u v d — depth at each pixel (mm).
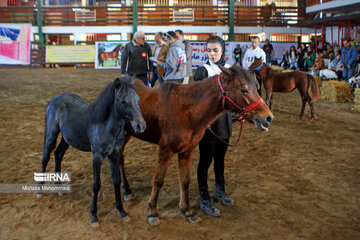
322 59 12781
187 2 24656
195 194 3627
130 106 2564
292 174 4258
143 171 4305
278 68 14898
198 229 2910
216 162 3355
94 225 2879
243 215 3176
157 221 2957
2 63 21438
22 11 23031
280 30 22641
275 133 6367
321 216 3172
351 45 10945
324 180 4066
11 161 4500
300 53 15258
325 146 5531
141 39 6328
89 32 23156
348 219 3123
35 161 4543
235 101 2584
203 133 2873
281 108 9031
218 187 3426
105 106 2768
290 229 2936
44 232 2814
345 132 6504
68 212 3164
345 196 3621
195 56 19422
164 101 2836
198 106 2707
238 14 22812
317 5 15617
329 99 10484
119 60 21422
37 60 21812
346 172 4344
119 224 2959
